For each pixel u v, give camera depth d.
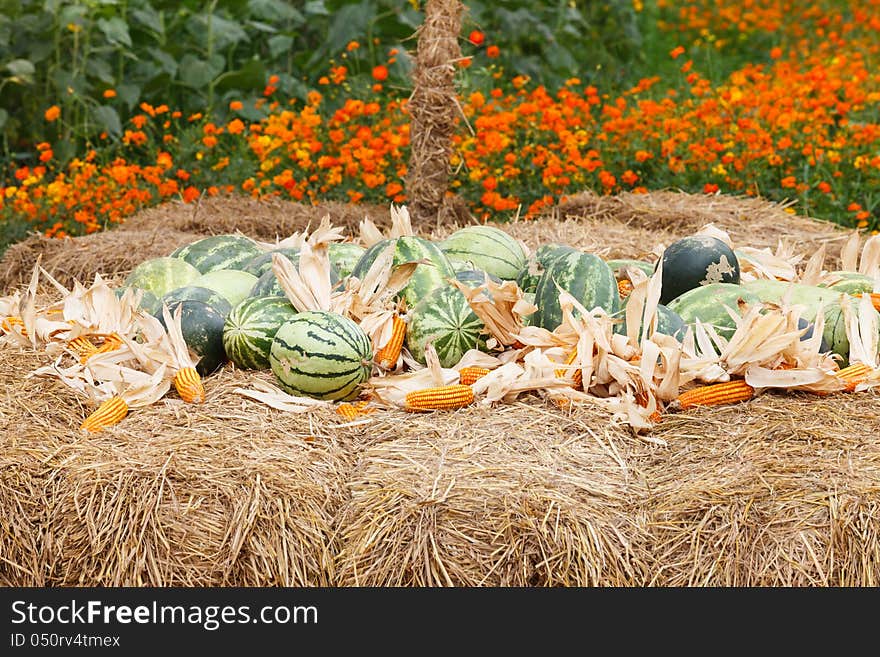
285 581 3.34
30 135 10.20
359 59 10.94
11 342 4.56
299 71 11.62
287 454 3.59
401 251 4.69
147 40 10.88
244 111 10.49
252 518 3.35
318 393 4.07
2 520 3.40
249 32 11.66
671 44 15.59
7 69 9.86
